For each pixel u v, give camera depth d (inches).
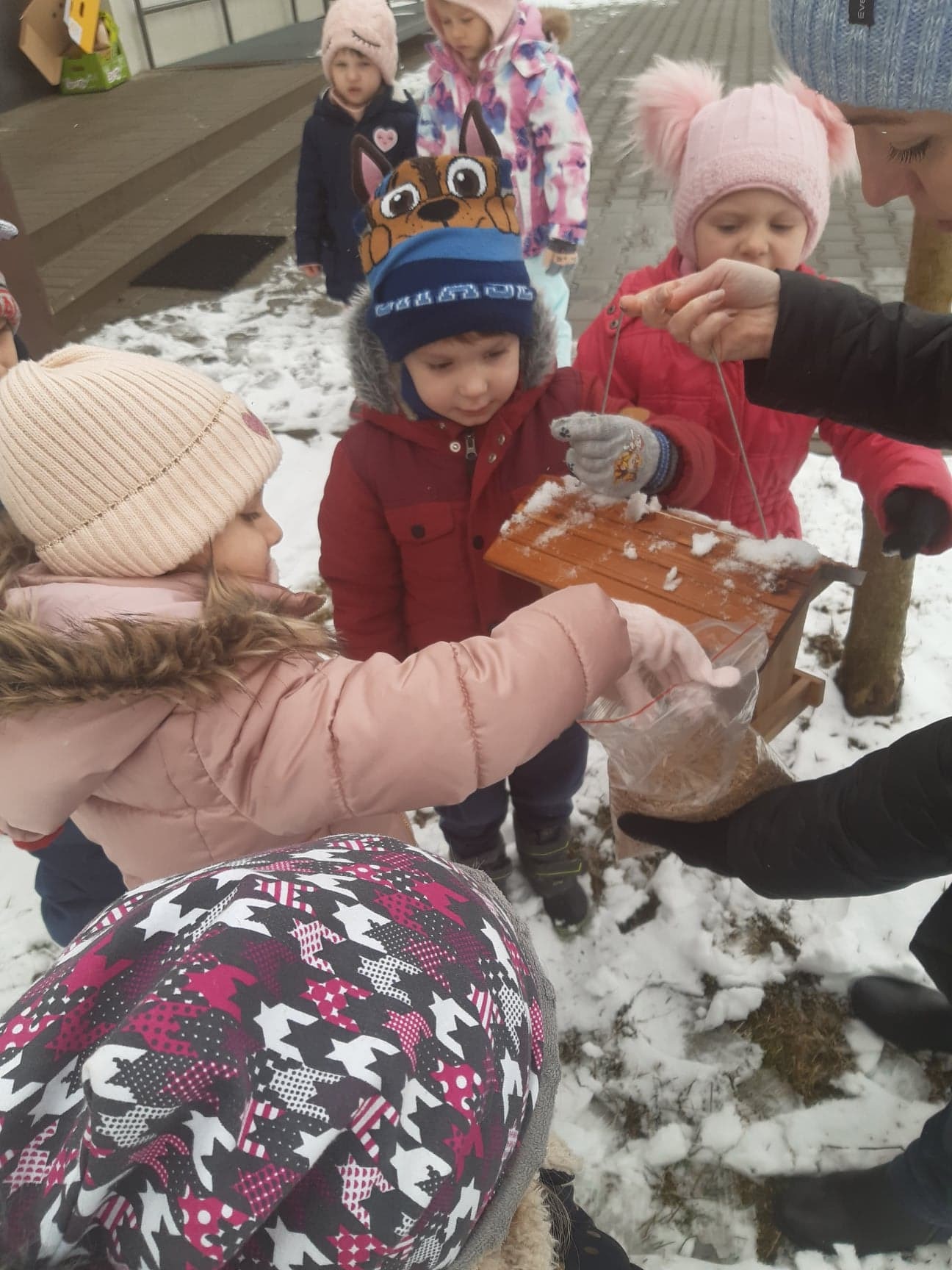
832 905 74.3
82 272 191.9
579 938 76.3
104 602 35.3
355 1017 21.0
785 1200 59.8
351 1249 20.3
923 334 41.0
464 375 54.1
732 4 448.1
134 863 42.7
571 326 159.2
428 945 23.7
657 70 63.4
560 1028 70.9
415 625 66.4
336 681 38.1
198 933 21.7
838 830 41.6
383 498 61.2
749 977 71.9
